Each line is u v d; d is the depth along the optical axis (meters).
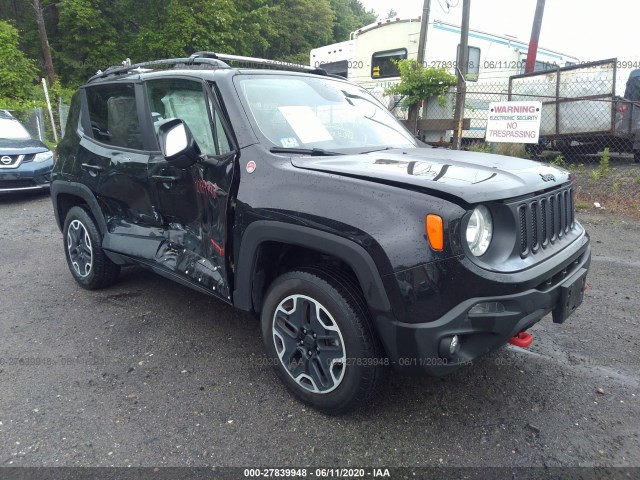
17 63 20.22
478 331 2.25
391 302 2.27
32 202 8.92
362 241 2.30
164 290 4.50
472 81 12.06
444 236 2.19
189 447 2.46
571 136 10.71
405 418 2.68
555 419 2.69
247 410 2.75
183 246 3.41
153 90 3.62
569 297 2.62
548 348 3.48
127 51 26.97
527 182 2.54
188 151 2.89
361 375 2.45
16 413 2.72
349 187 2.42
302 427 2.61
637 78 11.52
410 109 11.75
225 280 2.99
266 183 2.71
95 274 4.30
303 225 2.49
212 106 3.12
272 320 2.79
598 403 2.83
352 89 4.03
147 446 2.47
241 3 27.78
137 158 3.64
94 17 25.20
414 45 12.66
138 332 3.69
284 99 3.29
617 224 6.81
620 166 10.72
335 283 2.48
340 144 3.26
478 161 2.93
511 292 2.26
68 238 4.52
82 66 27.09
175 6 24.59
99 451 2.43
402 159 2.88
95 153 4.07
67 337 3.62
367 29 13.68
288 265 2.97
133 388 2.96
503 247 2.36
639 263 5.27
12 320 3.90
